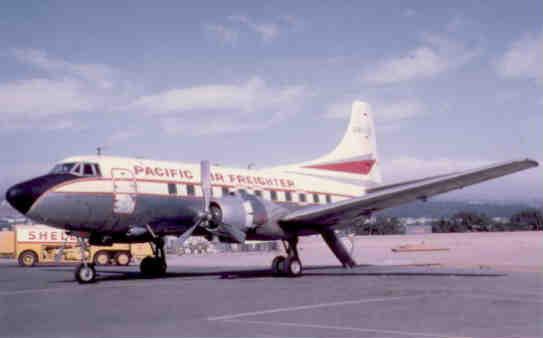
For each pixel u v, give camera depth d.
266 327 8.88
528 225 84.50
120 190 17.72
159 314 10.32
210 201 18.12
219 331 8.56
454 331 8.45
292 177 22.62
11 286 16.73
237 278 18.58
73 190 16.94
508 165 15.67
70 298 13.16
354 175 25.44
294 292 13.87
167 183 18.78
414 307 11.07
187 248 57.84
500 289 14.29
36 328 8.98
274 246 62.28
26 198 16.36
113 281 17.89
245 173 21.17
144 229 18.48
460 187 17.92
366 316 9.95
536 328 8.70
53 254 36.03
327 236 20.48
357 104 26.23
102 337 8.17
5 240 37.59
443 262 26.80
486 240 50.28
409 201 18.70
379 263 27.20
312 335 8.20
